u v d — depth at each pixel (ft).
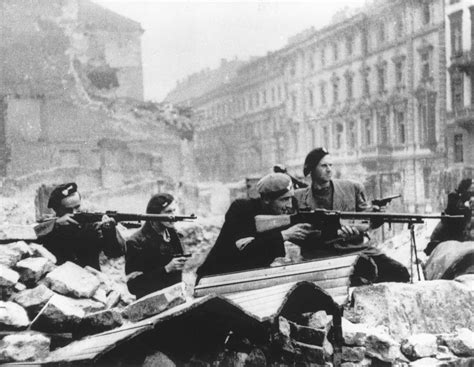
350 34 97.50
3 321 16.90
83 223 21.06
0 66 73.97
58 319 17.08
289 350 17.21
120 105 80.02
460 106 88.58
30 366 15.19
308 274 18.92
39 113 75.00
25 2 75.00
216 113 97.25
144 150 80.69
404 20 93.15
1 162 72.79
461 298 20.95
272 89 98.94
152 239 20.77
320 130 101.71
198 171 99.50
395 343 18.13
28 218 41.78
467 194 29.04
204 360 16.52
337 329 17.99
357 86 97.76
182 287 17.10
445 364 17.92
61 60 76.74
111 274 32.53
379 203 23.41
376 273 20.92
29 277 18.83
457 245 25.90
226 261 20.17
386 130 95.55
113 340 14.60
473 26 87.10
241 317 16.12
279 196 19.79
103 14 80.59
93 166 76.89
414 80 92.53
